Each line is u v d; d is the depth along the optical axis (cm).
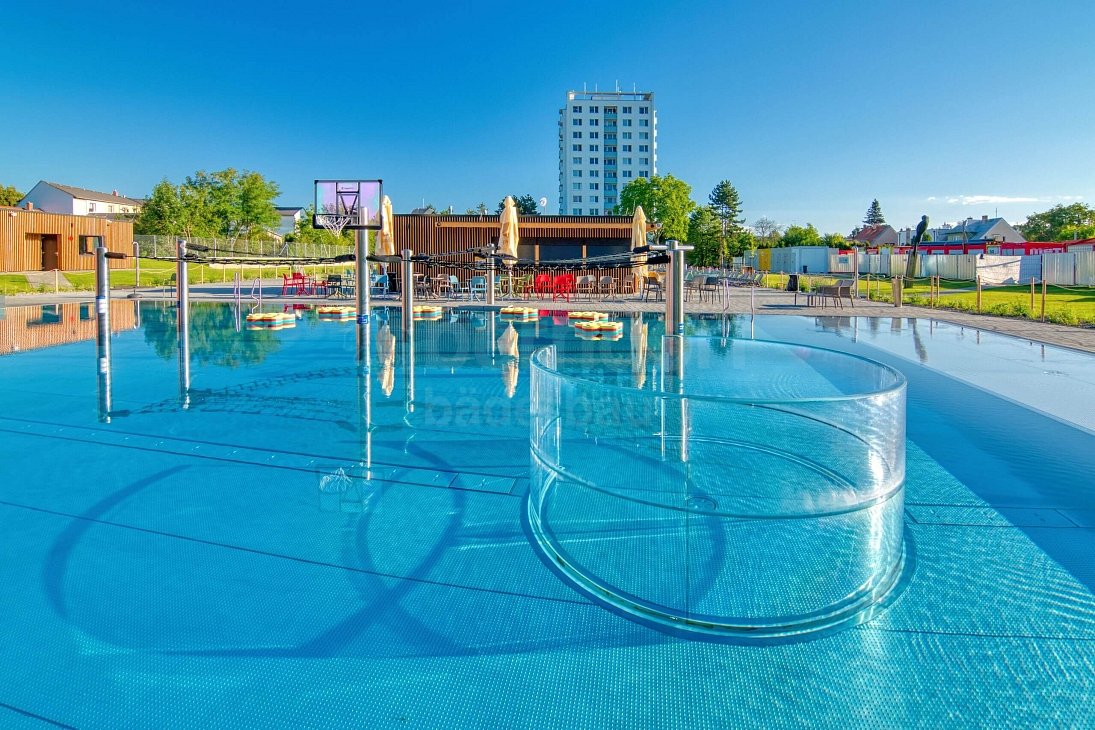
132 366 759
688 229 6197
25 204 5594
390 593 243
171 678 195
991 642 215
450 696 189
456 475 374
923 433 464
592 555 270
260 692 189
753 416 318
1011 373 701
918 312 1452
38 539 286
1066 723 178
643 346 957
